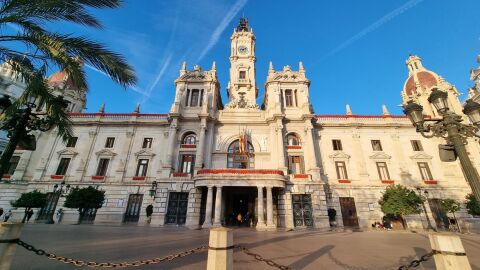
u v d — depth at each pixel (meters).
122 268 8.23
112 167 35.88
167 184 31.97
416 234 22.16
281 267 6.15
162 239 15.70
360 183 34.88
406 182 34.56
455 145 8.48
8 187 33.69
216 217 27.75
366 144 37.72
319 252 11.83
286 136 37.34
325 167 36.22
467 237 21.00
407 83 48.59
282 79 40.91
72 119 38.81
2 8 9.54
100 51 10.78
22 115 10.05
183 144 36.16
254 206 32.47
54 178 34.62
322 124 38.62
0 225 5.91
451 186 34.09
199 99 39.28
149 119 39.19
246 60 50.41
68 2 10.12
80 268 8.09
